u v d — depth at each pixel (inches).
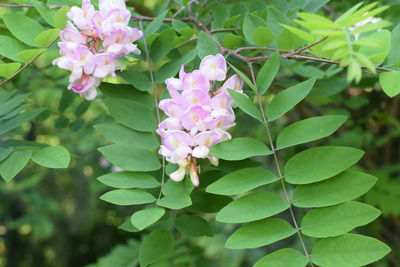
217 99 17.3
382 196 30.3
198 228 18.9
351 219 15.8
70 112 27.3
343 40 15.0
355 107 30.0
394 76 16.7
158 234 17.8
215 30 21.6
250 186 16.7
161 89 20.5
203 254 33.8
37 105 25.1
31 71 26.1
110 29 18.4
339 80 23.3
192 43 22.2
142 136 18.7
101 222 83.2
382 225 38.5
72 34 18.4
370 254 15.3
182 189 17.3
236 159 17.0
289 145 17.1
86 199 76.6
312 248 15.8
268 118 17.6
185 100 17.2
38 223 72.8
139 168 17.8
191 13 22.8
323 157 16.6
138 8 25.1
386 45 16.6
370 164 34.5
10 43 19.1
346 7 24.2
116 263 32.2
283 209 16.3
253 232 16.1
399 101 33.3
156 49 20.2
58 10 18.6
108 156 17.8
